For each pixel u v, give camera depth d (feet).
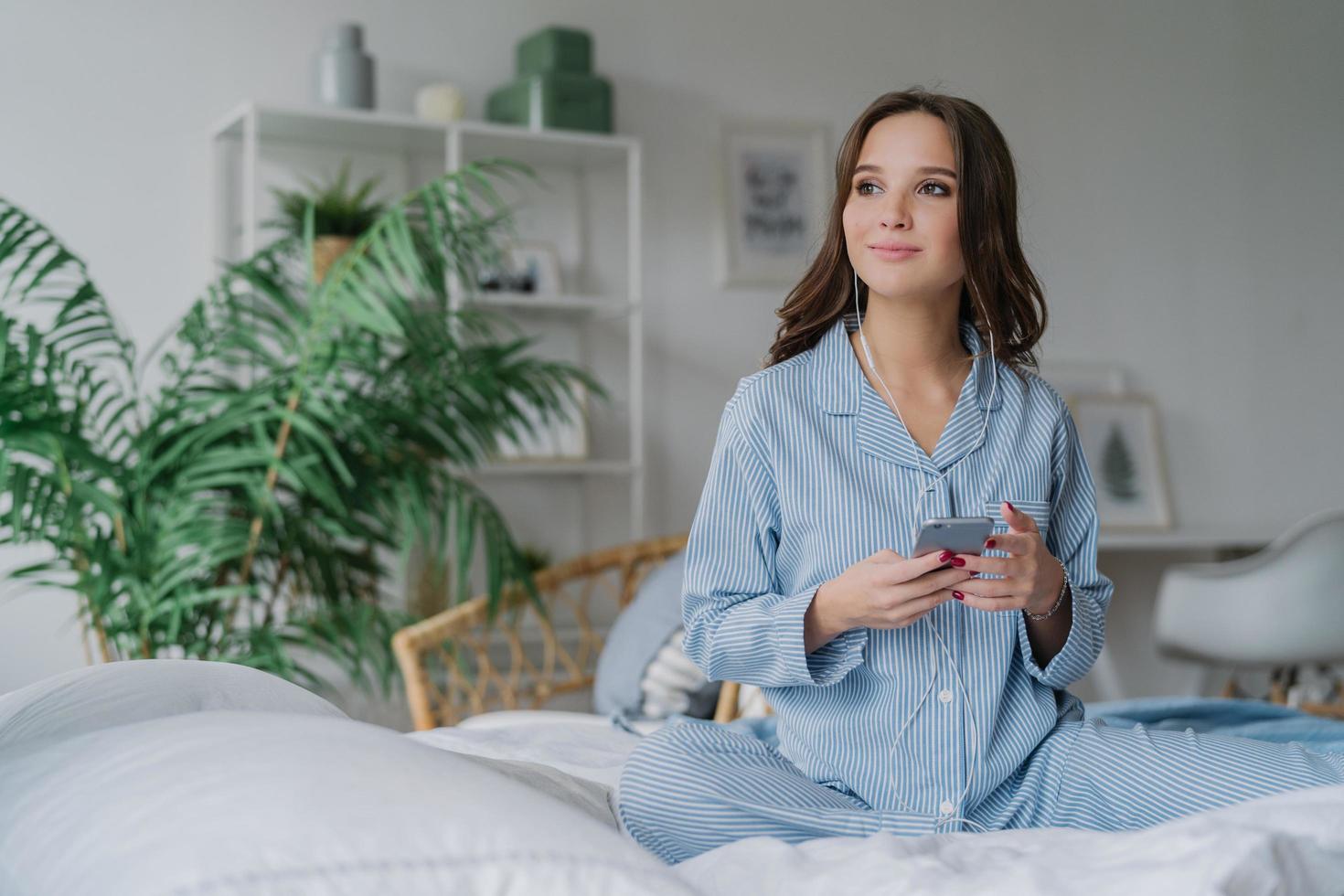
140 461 8.35
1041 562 4.00
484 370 9.29
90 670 3.28
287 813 2.22
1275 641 10.69
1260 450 15.16
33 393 8.00
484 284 11.43
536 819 2.41
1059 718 4.40
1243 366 15.14
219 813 2.22
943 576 3.90
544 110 11.26
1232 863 2.60
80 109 10.57
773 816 3.86
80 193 10.55
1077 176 14.39
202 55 10.92
